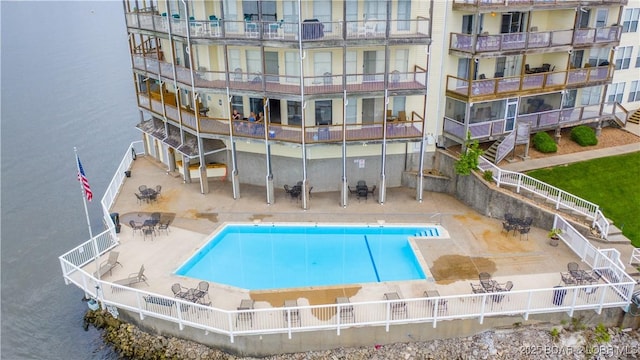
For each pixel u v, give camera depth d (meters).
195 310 20.38
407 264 24.67
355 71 29.94
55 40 99.88
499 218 28.31
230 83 29.25
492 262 24.17
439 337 21.19
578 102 36.72
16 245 31.12
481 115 33.12
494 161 30.72
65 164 43.81
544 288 22.05
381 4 28.89
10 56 86.00
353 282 23.09
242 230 28.03
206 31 28.44
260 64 30.08
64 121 54.53
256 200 31.28
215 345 20.83
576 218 26.28
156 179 34.53
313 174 32.03
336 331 20.33
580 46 32.44
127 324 22.31
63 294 26.45
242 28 29.58
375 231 27.73
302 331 20.08
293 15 28.92
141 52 37.28
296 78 28.83
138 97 36.88
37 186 39.66
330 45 26.50
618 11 34.44
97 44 95.38
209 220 28.81
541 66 35.12
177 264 24.30
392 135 29.17
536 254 24.73
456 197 31.05
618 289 21.11
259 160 32.75
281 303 21.47
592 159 31.50
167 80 31.88
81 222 34.16
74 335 23.08
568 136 35.03
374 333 20.62
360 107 30.91
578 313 21.45
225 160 34.28
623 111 36.12
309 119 30.84
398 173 32.66
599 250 22.44
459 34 30.06
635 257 23.05
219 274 23.83
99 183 40.12
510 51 30.03
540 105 35.31
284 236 27.50
